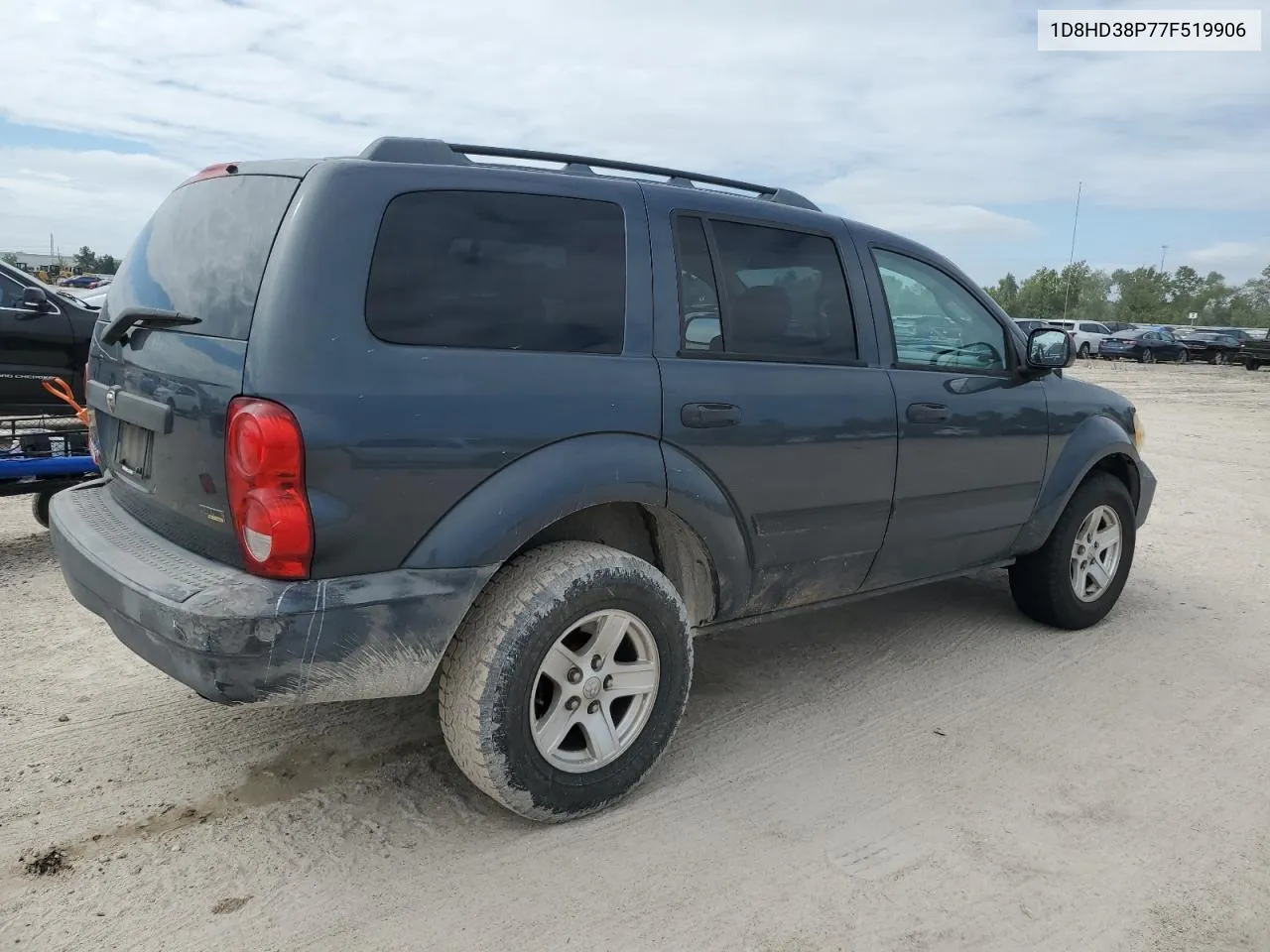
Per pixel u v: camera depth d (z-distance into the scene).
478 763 2.62
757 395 3.14
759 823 2.89
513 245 2.74
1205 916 2.50
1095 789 3.15
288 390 2.30
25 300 6.35
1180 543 6.62
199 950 2.27
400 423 2.43
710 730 3.52
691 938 2.36
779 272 3.35
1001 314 4.23
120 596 2.49
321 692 2.40
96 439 3.29
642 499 2.85
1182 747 3.48
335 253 2.42
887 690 3.93
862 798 3.05
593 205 2.93
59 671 3.86
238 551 2.40
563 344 2.77
